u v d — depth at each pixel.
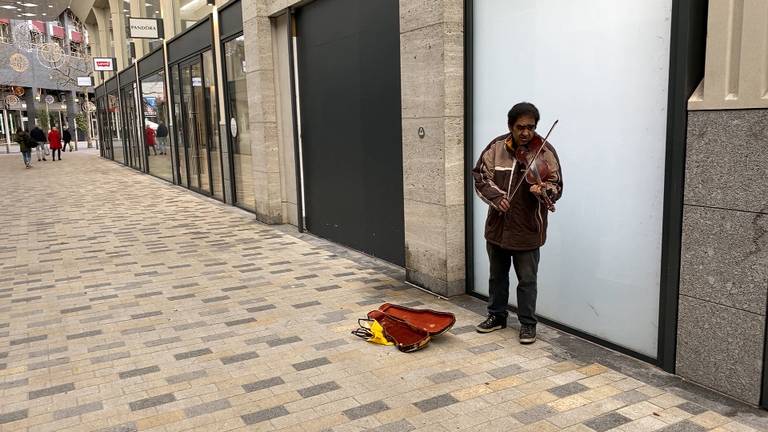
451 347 4.15
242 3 9.40
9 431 3.17
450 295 5.28
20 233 9.23
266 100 9.15
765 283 2.99
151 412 3.34
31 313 5.23
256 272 6.45
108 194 14.35
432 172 5.23
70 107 54.00
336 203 7.76
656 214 3.62
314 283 5.94
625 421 3.07
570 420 3.11
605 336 4.07
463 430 3.05
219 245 7.96
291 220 9.41
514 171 3.92
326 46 7.50
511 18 4.56
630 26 3.66
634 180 3.74
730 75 3.04
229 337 4.50
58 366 4.04
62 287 6.06
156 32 15.45
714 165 3.14
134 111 21.55
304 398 3.46
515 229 3.98
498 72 4.75
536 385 3.52
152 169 19.67
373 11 6.38
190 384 3.70
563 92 4.18
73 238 8.73
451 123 5.02
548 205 3.75
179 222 9.97
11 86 44.09
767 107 2.88
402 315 4.50
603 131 3.91
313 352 4.15
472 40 4.96
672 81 3.34
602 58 3.86
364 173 6.96
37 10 28.27
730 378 3.22
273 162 9.34
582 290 4.21
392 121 6.27
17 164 27.00
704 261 3.26
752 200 3.00
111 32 25.81
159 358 4.13
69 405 3.46
